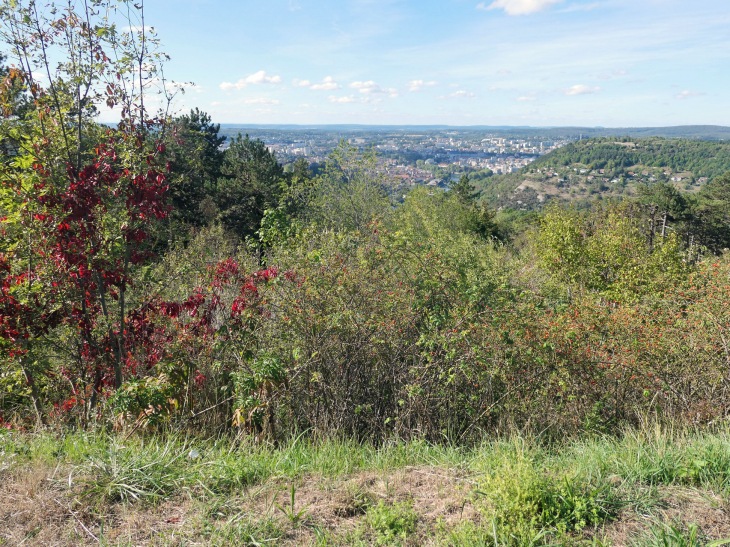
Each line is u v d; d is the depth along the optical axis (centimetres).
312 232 704
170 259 938
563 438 482
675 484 294
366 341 512
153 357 530
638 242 1544
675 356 554
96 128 502
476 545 231
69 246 475
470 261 693
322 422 480
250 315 530
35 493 276
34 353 511
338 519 268
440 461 366
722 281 676
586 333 608
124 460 315
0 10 434
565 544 232
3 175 465
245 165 2664
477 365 498
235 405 436
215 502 278
